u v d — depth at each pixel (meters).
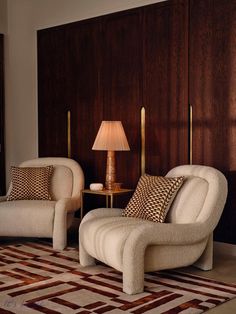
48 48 5.75
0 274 3.55
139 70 4.82
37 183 4.68
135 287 3.10
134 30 4.85
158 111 4.68
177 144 4.53
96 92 5.23
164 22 4.59
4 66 6.30
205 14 4.28
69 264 3.84
